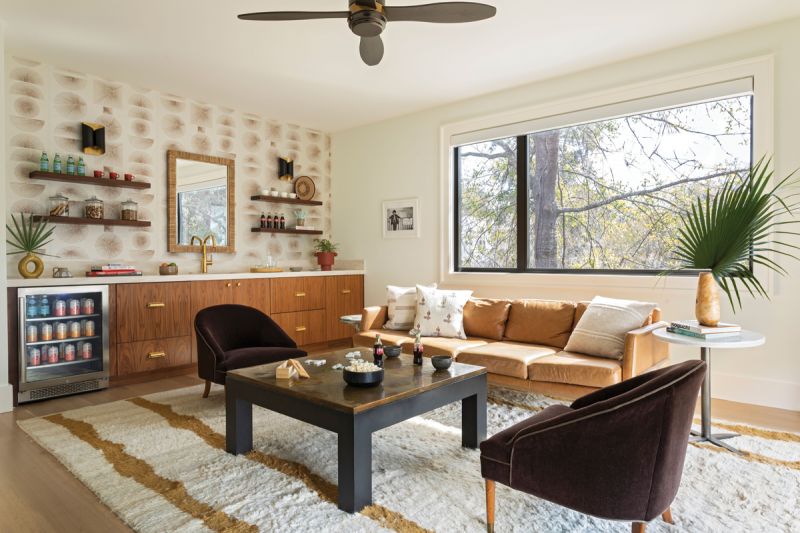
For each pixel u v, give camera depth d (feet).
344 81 14.46
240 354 11.08
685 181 12.37
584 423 5.14
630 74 12.82
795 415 10.32
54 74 13.30
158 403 11.35
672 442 4.99
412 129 17.65
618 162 13.41
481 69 13.48
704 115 12.10
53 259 13.30
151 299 13.61
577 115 13.69
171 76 14.10
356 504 6.42
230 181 17.13
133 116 14.82
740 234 9.00
